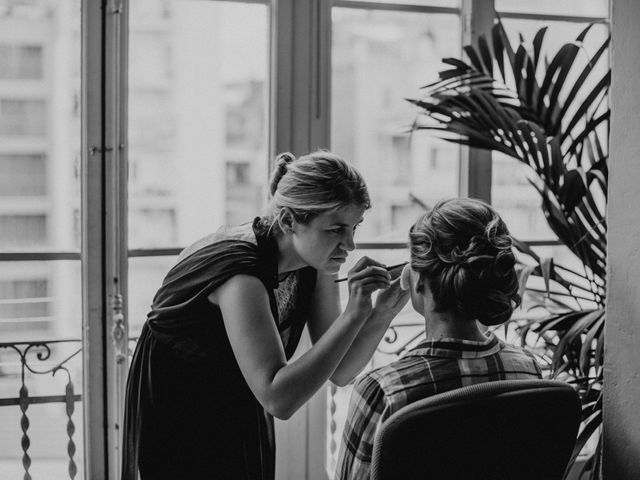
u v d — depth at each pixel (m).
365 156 2.61
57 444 2.43
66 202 2.37
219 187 2.48
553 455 1.43
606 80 2.28
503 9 2.70
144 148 2.41
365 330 1.85
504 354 1.50
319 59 2.53
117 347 2.40
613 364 1.81
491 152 2.70
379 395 1.45
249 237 1.74
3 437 2.38
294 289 1.86
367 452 1.44
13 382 2.38
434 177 2.68
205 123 2.46
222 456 1.77
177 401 1.75
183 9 2.41
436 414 1.31
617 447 1.81
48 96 2.34
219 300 1.68
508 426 1.36
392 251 2.65
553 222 2.34
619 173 1.78
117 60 2.35
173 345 1.74
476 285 1.40
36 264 2.37
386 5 2.59
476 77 2.42
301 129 2.53
